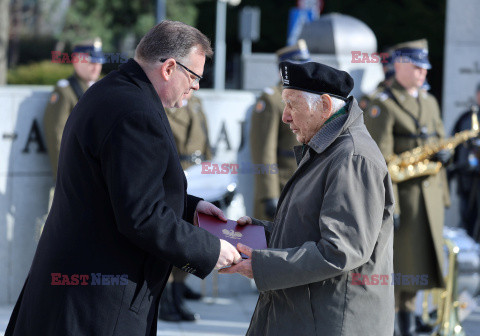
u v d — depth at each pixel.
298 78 10.65
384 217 10.54
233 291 23.39
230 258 10.52
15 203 20.88
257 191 20.86
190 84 10.74
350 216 9.99
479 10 28.12
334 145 10.48
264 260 10.27
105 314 10.22
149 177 9.96
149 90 10.43
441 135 19.48
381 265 10.56
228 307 21.92
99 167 10.11
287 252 10.23
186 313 20.33
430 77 73.50
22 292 11.27
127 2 78.94
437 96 73.31
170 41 10.51
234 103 22.55
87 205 10.23
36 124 20.89
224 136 22.47
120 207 9.86
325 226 10.03
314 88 10.62
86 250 10.21
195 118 20.58
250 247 11.05
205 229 11.30
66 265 10.23
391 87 19.14
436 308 19.91
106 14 79.38
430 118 19.17
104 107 10.09
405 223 18.62
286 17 80.38
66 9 83.94
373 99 19.14
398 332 18.52
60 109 19.77
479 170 23.31
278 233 11.02
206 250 10.29
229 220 11.85
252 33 51.16
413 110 18.91
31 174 20.95
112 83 10.38
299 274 10.06
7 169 20.73
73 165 10.28
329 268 9.92
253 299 22.91
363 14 73.50
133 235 9.91
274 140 20.75
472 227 23.92
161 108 10.41
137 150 9.92
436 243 18.56
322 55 24.64
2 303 21.00
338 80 10.65
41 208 21.11
